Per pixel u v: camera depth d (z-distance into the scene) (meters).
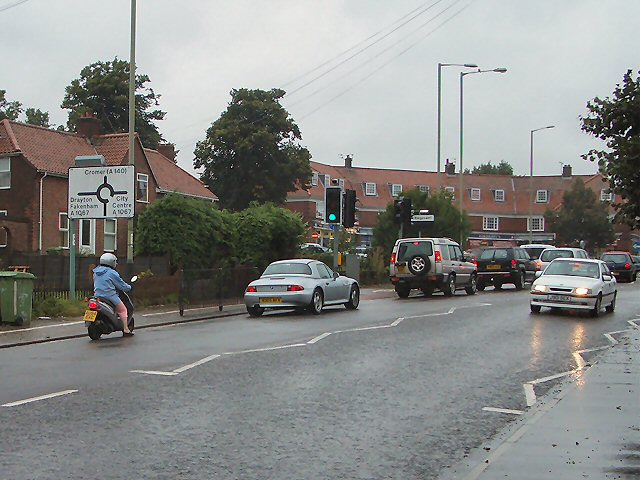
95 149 43.28
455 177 88.12
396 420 8.59
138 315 20.39
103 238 41.41
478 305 24.11
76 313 20.17
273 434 7.84
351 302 22.91
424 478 6.48
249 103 59.84
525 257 36.09
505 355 13.74
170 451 7.15
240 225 28.14
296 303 20.53
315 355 13.28
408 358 13.15
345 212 26.98
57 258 24.67
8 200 38.22
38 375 11.09
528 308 23.06
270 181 59.31
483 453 7.29
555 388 10.73
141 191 43.47
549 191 87.00
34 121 74.94
